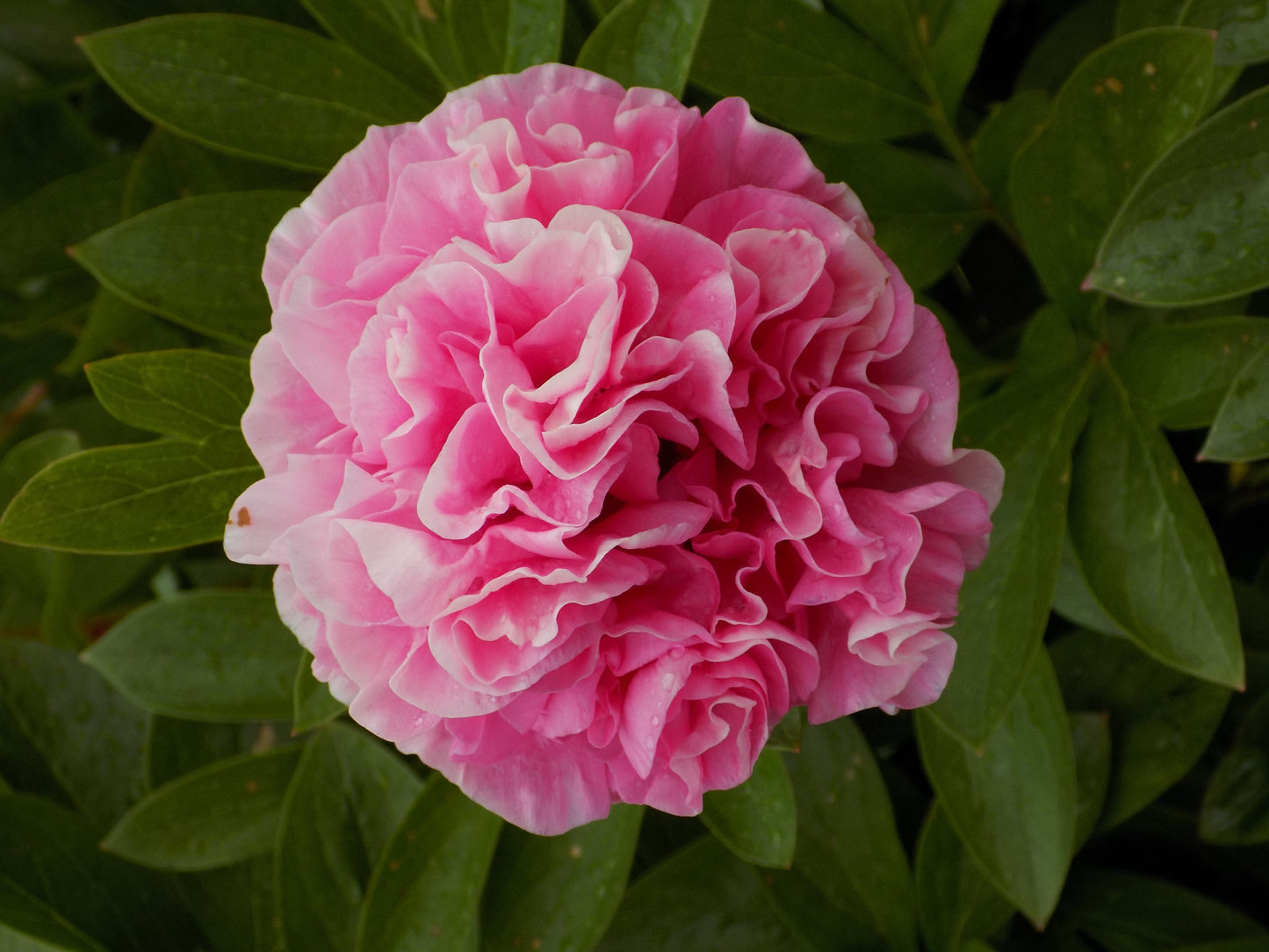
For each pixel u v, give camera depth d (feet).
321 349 1.22
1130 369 1.47
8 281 1.64
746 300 1.20
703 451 1.24
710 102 1.48
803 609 1.26
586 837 1.50
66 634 1.66
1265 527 1.65
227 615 1.54
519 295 1.20
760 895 1.56
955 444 1.46
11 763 1.64
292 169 1.59
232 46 1.47
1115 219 1.34
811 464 1.20
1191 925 1.55
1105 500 1.45
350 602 1.20
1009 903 1.54
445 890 1.47
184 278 1.45
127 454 1.40
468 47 1.39
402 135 1.26
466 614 1.18
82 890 1.58
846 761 1.56
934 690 1.28
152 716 1.63
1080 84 1.40
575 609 1.19
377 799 1.53
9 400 1.73
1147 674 1.56
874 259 1.22
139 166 1.57
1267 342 1.41
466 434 1.18
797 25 1.46
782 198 1.22
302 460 1.22
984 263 1.65
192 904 1.62
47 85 1.62
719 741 1.25
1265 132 1.32
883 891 1.55
